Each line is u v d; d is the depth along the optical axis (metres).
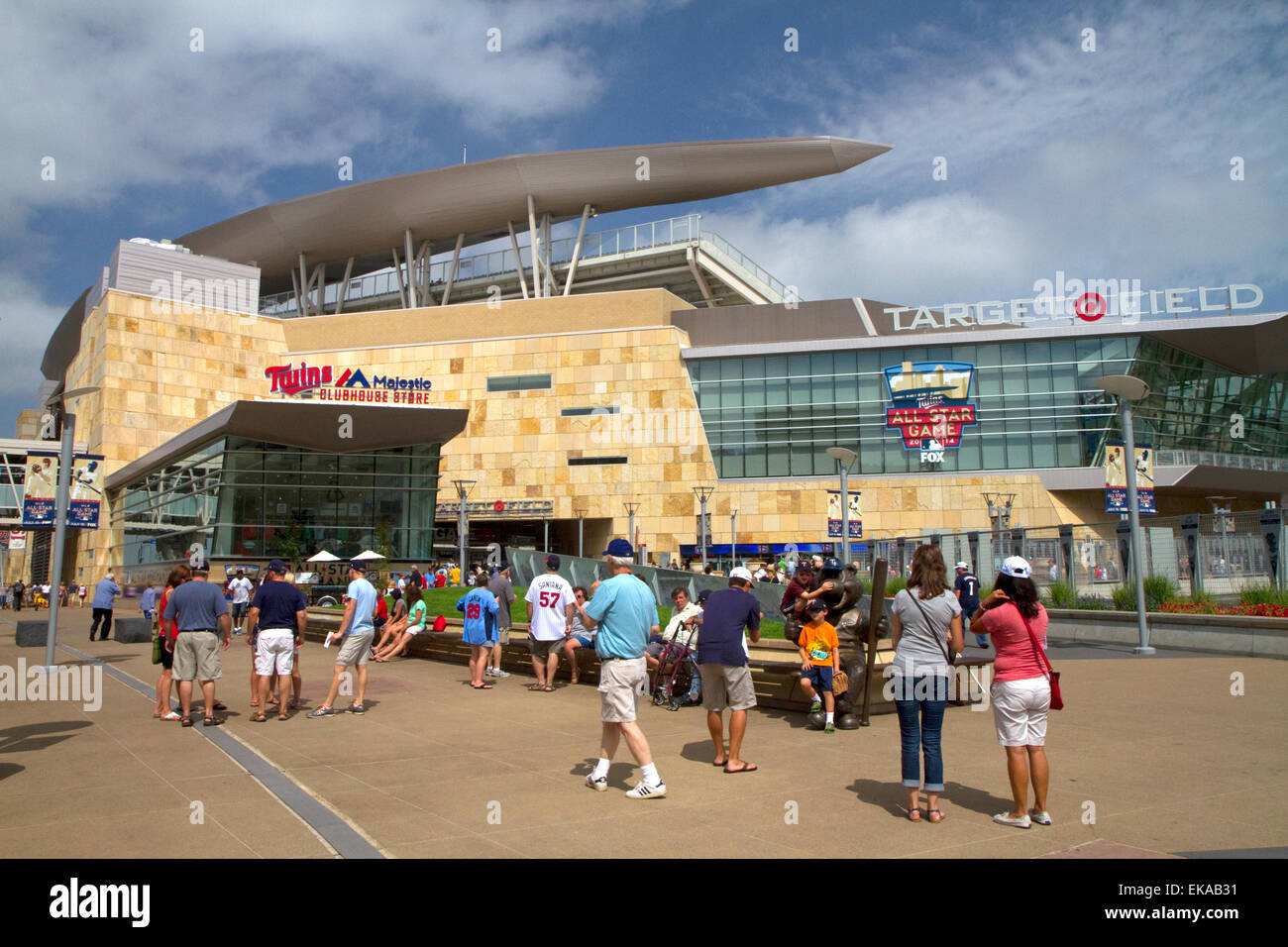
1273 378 63.34
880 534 56.88
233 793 6.80
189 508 45.47
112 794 6.76
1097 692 11.95
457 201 77.06
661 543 60.12
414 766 7.86
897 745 8.82
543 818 6.08
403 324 66.94
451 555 66.38
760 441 60.00
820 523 57.88
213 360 65.25
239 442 42.34
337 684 10.98
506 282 83.69
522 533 69.62
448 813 6.19
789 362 60.31
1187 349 57.12
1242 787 6.84
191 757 8.28
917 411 57.59
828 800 6.57
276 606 10.71
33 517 17.22
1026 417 56.22
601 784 6.92
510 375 64.19
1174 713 10.22
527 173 74.50
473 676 13.68
